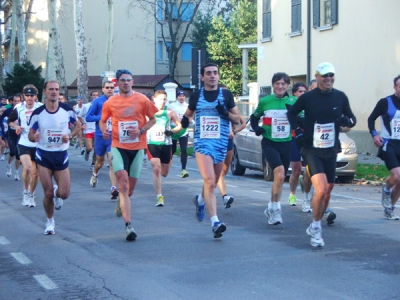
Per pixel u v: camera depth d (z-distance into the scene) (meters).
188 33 66.50
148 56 64.69
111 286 7.21
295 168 12.68
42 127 9.83
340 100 8.91
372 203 13.70
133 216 11.91
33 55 62.38
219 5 60.00
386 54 25.58
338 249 8.86
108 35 40.53
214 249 8.95
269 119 10.62
